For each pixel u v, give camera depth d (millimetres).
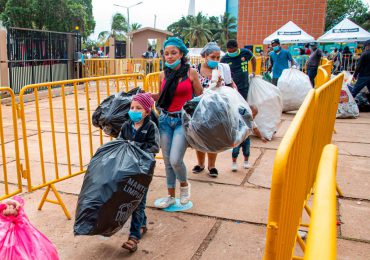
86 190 2812
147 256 3164
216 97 3574
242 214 3920
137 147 2957
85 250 3250
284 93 9375
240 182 4812
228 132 3541
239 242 3389
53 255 2496
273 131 6879
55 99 12258
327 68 7719
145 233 3529
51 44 13359
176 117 3791
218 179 4910
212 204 4156
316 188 1128
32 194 4395
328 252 762
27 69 12016
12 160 5637
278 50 10531
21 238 2314
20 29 11617
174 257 3154
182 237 3475
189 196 4047
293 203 1836
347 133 7523
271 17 21906
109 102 3832
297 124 1749
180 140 3746
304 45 19766
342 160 5746
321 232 849
